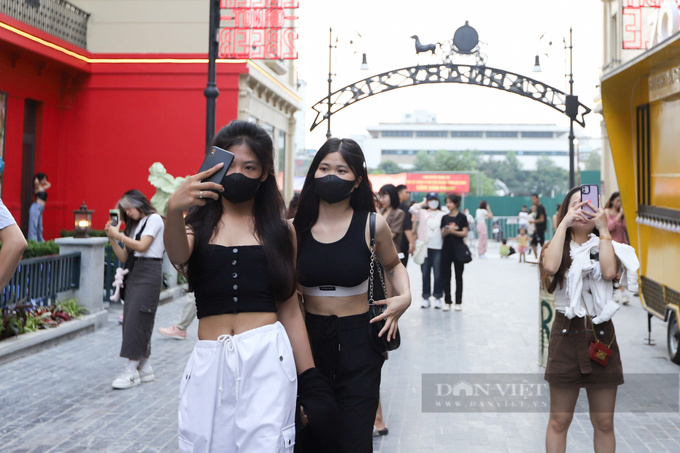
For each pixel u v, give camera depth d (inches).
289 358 107.6
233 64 685.9
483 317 438.6
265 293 108.4
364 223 135.3
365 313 135.9
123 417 221.3
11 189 634.2
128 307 257.6
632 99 327.6
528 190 5088.6
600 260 152.9
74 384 261.4
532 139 5654.5
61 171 706.8
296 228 137.3
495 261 971.3
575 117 721.6
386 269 144.6
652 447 193.0
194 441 104.4
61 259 364.8
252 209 112.2
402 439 201.2
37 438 200.2
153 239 256.4
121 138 702.5
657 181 301.6
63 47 652.1
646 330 386.9
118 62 700.7
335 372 133.6
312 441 113.9
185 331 351.6
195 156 694.5
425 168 4714.6
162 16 700.7
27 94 650.8
